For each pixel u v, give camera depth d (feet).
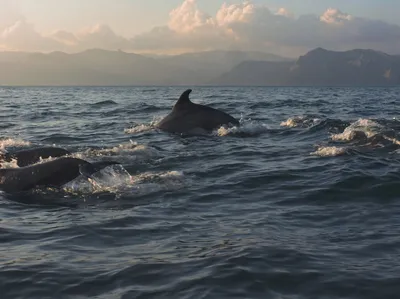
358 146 44.52
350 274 17.79
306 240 21.35
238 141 51.26
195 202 28.02
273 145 48.55
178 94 253.24
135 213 25.79
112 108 107.65
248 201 28.19
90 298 16.28
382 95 227.61
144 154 41.91
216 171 36.29
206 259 19.21
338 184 31.01
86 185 30.71
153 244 21.16
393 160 37.52
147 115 86.79
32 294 16.61
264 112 93.30
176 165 38.40
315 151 43.27
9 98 184.65
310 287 16.92
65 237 22.25
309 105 119.44
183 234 22.40
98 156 40.42
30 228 23.61
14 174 31.73
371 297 16.22
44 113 92.79
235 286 16.99
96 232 22.84
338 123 59.77
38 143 50.85
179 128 57.47
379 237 21.63
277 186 31.55
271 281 17.34
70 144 50.31
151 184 31.65
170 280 17.46
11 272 18.22
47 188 30.58
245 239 21.50
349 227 23.17
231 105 118.21
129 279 17.57
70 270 18.40
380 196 28.45
